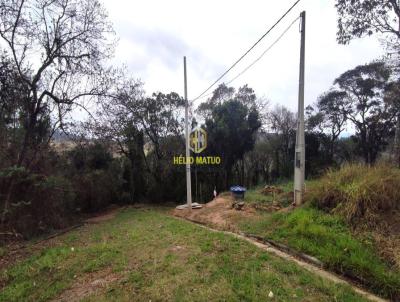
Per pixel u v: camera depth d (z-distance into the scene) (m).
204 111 25.78
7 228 9.71
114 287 4.39
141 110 21.17
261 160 28.44
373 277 3.93
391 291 3.63
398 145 14.88
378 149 27.11
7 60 11.50
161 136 23.81
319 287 3.83
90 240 8.13
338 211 5.81
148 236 7.37
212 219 9.40
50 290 4.64
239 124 22.16
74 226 12.52
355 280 4.10
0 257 7.33
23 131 12.42
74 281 4.91
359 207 5.44
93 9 12.96
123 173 22.06
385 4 13.95
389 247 4.42
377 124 26.19
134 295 4.05
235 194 11.28
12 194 10.62
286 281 4.06
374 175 5.90
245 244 5.89
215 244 5.96
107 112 14.84
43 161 12.63
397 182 5.50
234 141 22.34
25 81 11.89
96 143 16.92
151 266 5.05
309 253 5.01
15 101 11.85
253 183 26.33
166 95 23.83
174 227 8.37
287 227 6.27
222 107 22.30
